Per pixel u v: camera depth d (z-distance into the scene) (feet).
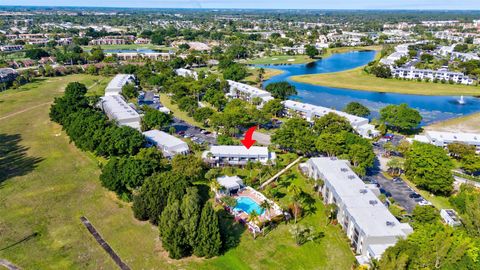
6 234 318.86
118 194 380.99
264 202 344.90
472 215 291.38
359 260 286.05
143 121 563.48
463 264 239.30
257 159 466.29
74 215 349.20
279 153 506.07
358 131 570.05
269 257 295.28
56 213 351.67
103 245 306.96
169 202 314.96
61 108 602.44
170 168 431.43
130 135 472.44
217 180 404.16
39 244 307.17
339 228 335.06
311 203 379.76
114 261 288.10
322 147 467.93
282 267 284.41
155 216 330.34
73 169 445.37
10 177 421.59
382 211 320.50
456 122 655.35
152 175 360.48
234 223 341.21
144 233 323.37
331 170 399.85
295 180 428.15
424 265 244.83
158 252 299.38
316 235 325.01
